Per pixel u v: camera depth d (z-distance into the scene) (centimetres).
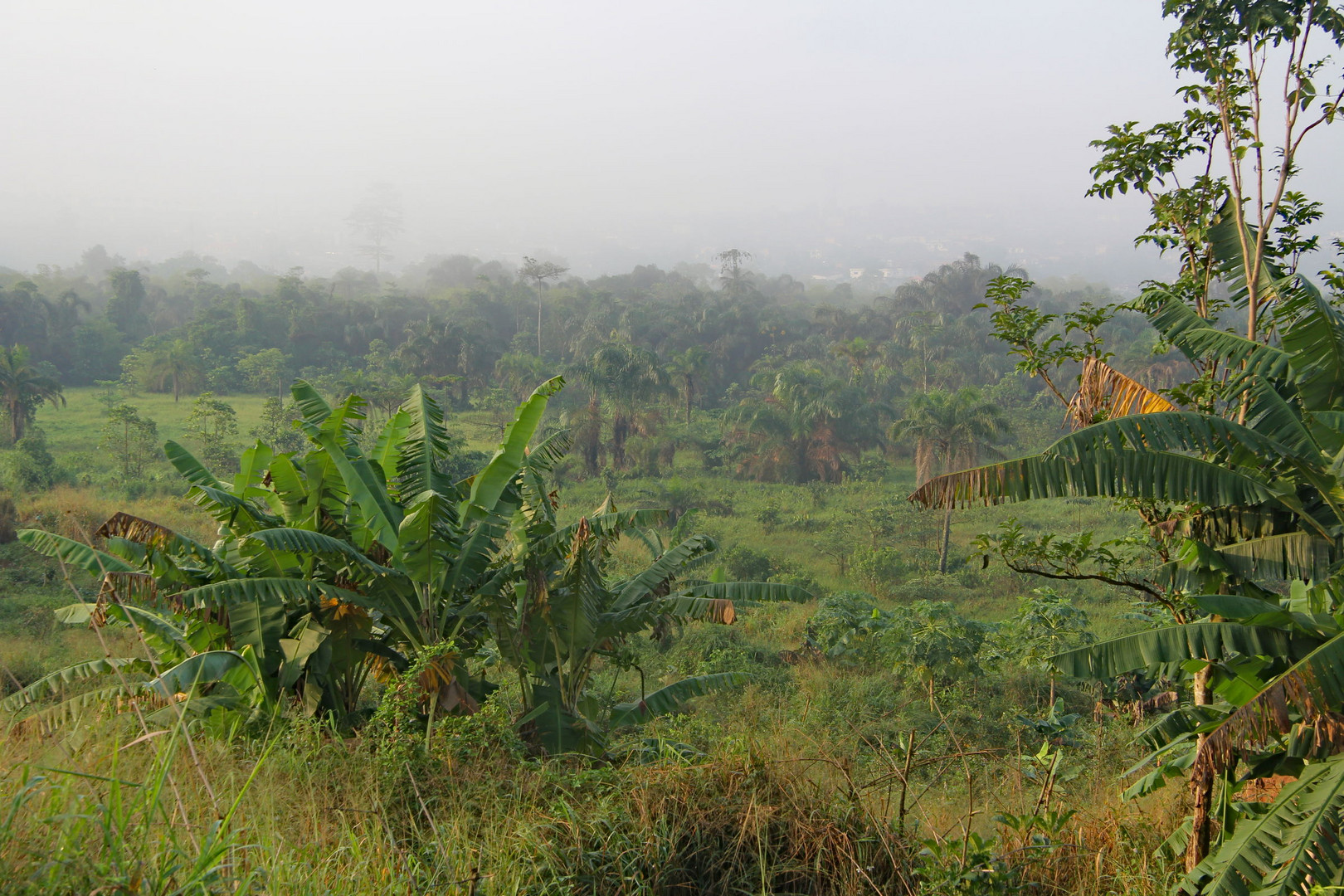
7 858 263
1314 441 495
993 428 3475
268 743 605
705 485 4375
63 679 709
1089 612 1981
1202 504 512
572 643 841
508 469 799
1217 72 682
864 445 4847
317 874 357
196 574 823
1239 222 670
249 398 6550
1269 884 389
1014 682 1338
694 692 903
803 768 548
